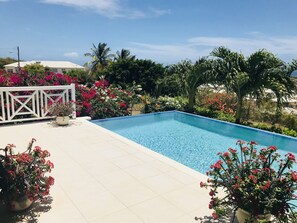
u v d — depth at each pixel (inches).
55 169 139.9
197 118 369.1
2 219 93.7
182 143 268.5
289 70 310.5
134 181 128.6
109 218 96.8
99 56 1306.6
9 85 267.3
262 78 316.5
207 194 117.2
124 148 178.5
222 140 280.5
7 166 94.6
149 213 101.0
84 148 176.9
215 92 415.5
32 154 105.1
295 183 83.4
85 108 323.3
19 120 241.8
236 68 337.4
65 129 227.0
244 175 90.0
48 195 111.8
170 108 421.4
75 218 96.0
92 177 131.6
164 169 144.3
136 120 360.2
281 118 316.2
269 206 79.2
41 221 93.3
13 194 93.6
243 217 89.7
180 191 119.4
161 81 486.6
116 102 361.1
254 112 351.6
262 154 93.7
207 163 214.4
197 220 97.0
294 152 243.6
